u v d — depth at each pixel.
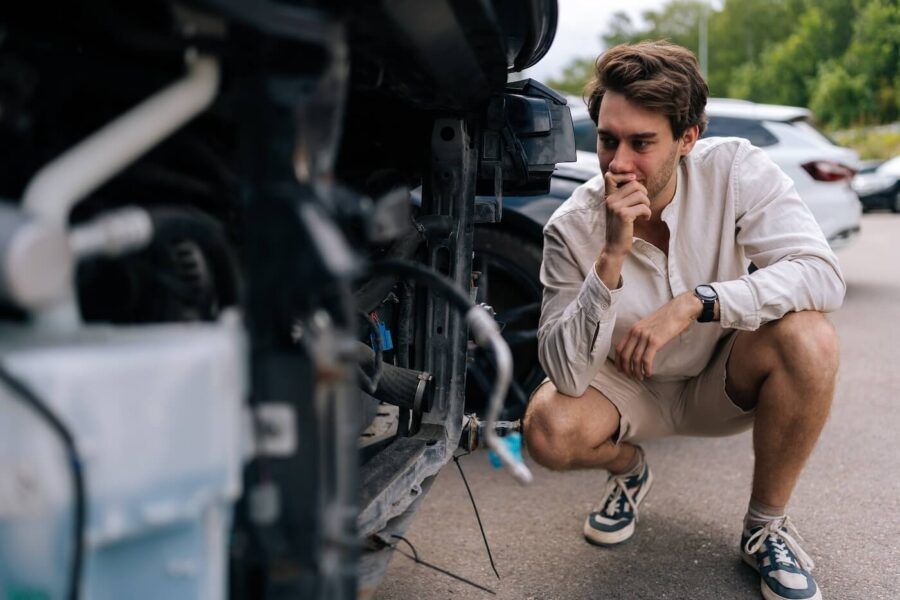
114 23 0.90
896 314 5.27
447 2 1.04
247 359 0.86
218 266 1.00
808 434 1.91
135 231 0.82
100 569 0.78
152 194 1.11
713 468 2.85
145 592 0.81
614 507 2.28
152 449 0.77
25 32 0.94
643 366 1.87
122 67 1.02
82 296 0.99
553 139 1.95
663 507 2.53
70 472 0.73
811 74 40.31
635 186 1.81
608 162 1.87
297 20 0.78
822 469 2.80
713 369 2.06
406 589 2.03
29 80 0.91
